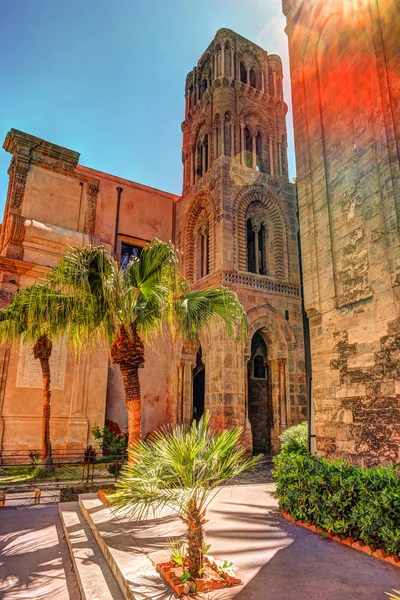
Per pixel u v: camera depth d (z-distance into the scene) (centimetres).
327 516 633
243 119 2309
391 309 764
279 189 2259
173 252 1027
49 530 799
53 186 2095
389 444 732
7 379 1714
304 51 1148
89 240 2078
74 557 600
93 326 1004
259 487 1120
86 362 1903
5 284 1800
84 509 855
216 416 1773
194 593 430
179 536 638
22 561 635
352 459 804
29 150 2055
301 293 2144
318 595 429
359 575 484
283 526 701
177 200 2541
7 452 1636
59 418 1794
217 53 2402
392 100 819
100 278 1002
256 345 2330
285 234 2192
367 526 554
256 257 2131
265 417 2256
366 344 811
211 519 752
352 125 931
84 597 476
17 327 1373
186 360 2175
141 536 641
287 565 515
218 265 1975
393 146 801
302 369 2025
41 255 1922
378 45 867
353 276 870
